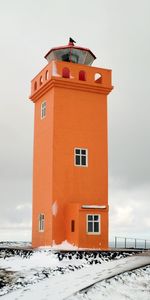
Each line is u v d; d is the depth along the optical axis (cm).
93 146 3931
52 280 2512
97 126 3975
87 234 3569
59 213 3719
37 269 2930
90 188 3853
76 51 4206
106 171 3944
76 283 2361
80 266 2923
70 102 3906
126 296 2200
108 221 3672
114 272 2527
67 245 3659
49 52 4269
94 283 2300
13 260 3322
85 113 3947
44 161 3962
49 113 3934
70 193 3775
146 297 2205
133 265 2711
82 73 4025
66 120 3869
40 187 4006
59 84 3862
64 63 3912
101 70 4050
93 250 3294
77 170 3834
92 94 4003
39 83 4228
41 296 2170
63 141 3828
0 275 2781
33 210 4128
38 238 3953
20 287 2416
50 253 3197
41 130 4106
